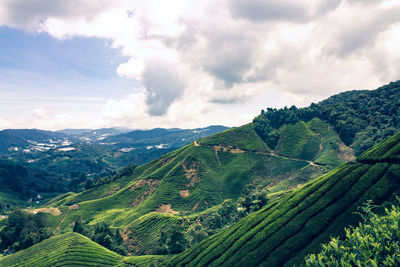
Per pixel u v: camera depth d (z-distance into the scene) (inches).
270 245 2244.1
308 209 2338.8
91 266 3769.7
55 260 3801.7
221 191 7775.6
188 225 5590.6
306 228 2177.7
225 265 2346.2
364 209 1376.7
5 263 4067.4
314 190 2546.8
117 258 4202.8
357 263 804.6
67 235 4766.2
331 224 2085.4
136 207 7854.3
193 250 3068.4
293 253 2060.8
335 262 892.6
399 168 2100.1
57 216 7573.8
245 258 2278.5
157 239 5196.9
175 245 3988.7
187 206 7347.4
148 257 3996.1
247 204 4591.5
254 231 2546.8
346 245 958.4
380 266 804.6
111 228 5915.4
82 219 7470.5
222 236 2962.6
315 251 1950.1
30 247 4552.2
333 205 2209.6
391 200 1937.7
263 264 2123.5
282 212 2549.2
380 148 2427.4
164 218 6072.8
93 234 5295.3
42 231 5093.5
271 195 4840.1
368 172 2273.6
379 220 970.1
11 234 5339.6
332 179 2490.2
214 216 4854.8
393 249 864.9
